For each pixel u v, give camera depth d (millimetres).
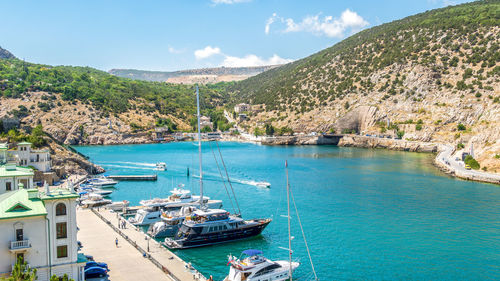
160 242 77688
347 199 122188
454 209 109875
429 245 81875
